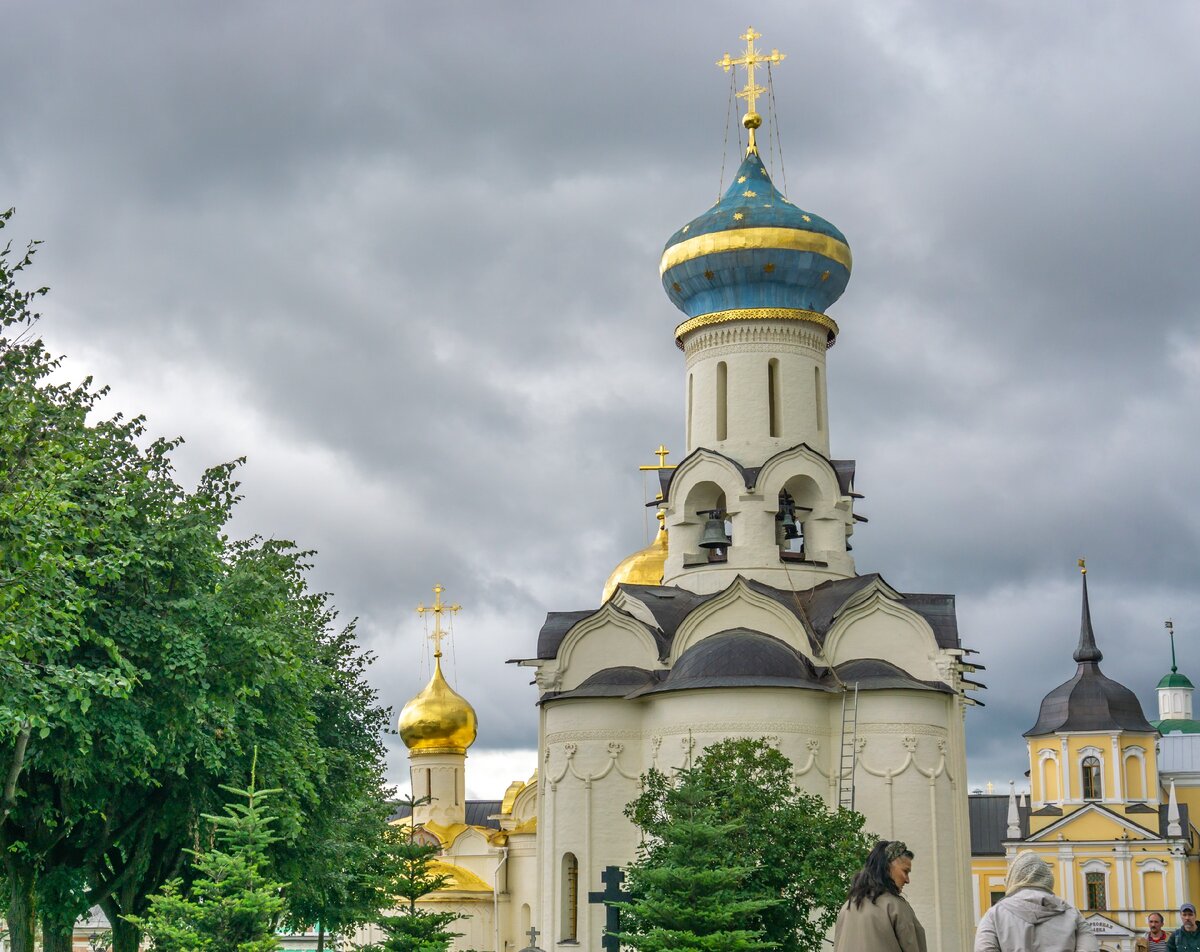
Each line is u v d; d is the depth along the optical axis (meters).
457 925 79.75
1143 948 29.41
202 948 30.95
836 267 62.59
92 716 34.31
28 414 33.09
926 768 53.53
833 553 60.03
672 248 63.44
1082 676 109.81
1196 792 117.25
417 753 89.62
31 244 34.97
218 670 37.03
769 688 52.25
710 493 61.53
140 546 35.69
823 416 62.47
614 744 55.00
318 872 43.22
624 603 59.03
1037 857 17.44
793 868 41.59
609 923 38.78
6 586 29.91
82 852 40.12
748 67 66.56
